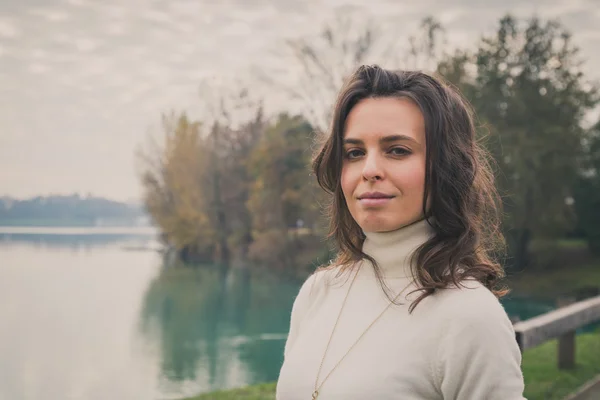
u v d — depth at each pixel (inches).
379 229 51.4
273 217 1360.7
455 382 46.8
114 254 2726.4
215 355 621.0
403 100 50.8
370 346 51.0
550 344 308.2
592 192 1414.9
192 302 1056.2
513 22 1239.5
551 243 1226.6
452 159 50.6
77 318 920.3
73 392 498.3
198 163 1809.8
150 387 498.0
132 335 767.7
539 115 1217.4
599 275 1202.6
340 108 53.1
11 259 2367.1
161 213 2097.7
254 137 1712.6
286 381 55.2
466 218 50.8
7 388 520.1
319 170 59.1
